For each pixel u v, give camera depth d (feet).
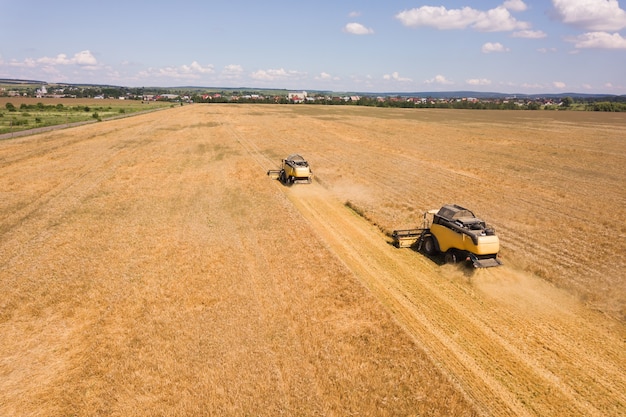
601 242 56.18
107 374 29.66
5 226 62.13
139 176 96.07
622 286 43.47
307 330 35.01
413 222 65.41
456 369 31.04
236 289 42.19
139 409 26.45
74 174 98.07
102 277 45.06
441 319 37.88
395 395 27.94
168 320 36.45
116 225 62.28
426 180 96.12
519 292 42.96
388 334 34.63
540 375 30.53
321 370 30.17
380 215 69.26
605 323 37.22
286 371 30.01
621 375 30.55
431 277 46.47
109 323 36.19
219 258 50.16
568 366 31.50
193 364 30.60
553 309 39.70
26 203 74.49
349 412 26.37
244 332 34.63
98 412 26.32
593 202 76.89
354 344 33.30
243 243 55.16
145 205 72.90
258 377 29.32
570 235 59.26
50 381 29.27
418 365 30.81
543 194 83.10
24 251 52.31
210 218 65.82
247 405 26.76
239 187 86.33
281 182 94.07
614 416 26.73
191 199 76.89
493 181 95.20
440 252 50.98
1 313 38.09
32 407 26.86
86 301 40.06
